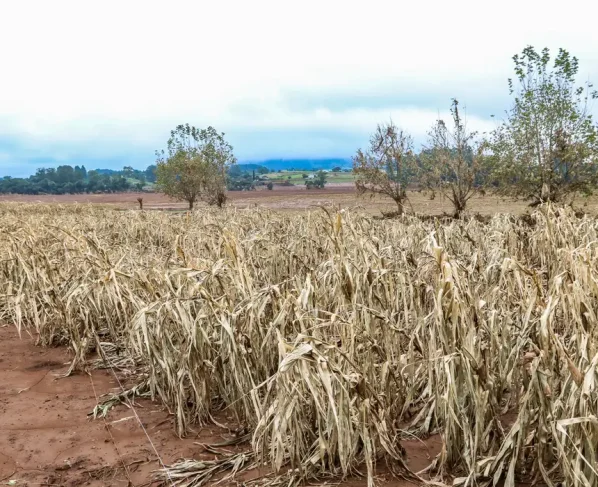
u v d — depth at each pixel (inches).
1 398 197.8
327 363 128.0
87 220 587.2
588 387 111.7
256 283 231.6
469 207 921.5
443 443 136.6
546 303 141.7
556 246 282.7
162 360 182.1
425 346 170.1
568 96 590.6
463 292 145.7
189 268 183.2
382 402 142.6
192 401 183.8
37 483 142.6
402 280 190.2
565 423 112.1
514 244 326.6
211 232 338.3
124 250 326.3
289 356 123.4
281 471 143.9
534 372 128.0
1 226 464.1
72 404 191.9
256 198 1863.9
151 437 167.6
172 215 600.4
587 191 601.3
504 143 622.2
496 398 149.7
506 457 134.6
